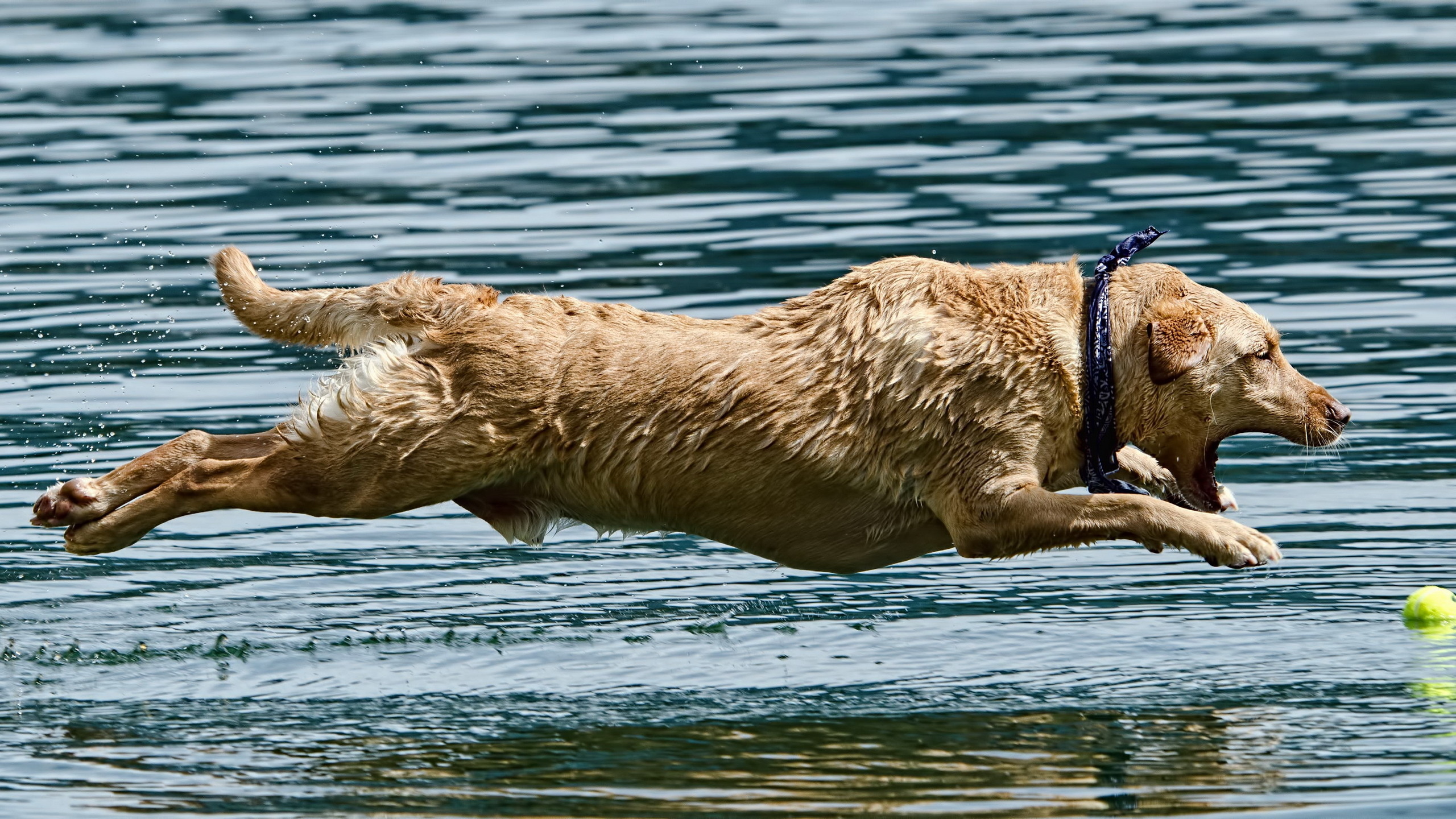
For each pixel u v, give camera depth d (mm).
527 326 27891
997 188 55438
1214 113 63969
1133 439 28031
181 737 25594
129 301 47000
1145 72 70562
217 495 28641
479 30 80562
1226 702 26109
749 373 27312
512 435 27547
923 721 25797
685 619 30625
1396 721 25094
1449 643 28094
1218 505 28484
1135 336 27562
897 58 73812
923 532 28203
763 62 73250
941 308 27328
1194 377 27469
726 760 24453
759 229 51625
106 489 29125
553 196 55281
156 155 60125
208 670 28328
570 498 28156
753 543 28312
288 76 71500
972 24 80875
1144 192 54750
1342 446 37031
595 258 48969
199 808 22984
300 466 28125
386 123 64000
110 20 83750
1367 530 33250
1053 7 85125
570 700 26984
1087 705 26250
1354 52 73000
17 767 24453
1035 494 26812
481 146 61031
